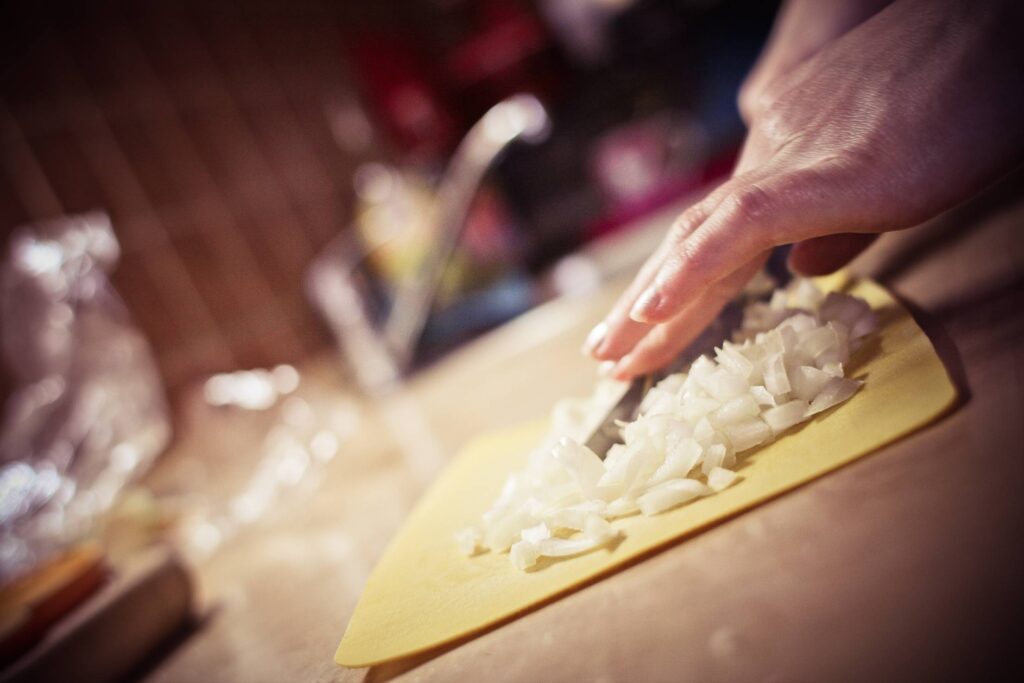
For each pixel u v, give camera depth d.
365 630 0.49
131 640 0.69
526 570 0.48
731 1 2.48
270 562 0.86
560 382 1.04
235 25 2.99
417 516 0.65
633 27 2.59
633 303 0.54
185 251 2.61
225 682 0.56
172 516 1.09
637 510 0.48
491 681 0.39
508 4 3.04
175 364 2.48
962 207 0.69
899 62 0.48
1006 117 0.45
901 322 0.52
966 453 0.37
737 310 0.58
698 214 0.50
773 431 0.47
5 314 1.52
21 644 0.65
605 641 0.38
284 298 2.91
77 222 2.11
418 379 1.71
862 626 0.32
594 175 2.45
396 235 1.88
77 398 1.47
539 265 2.14
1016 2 0.45
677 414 0.49
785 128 0.52
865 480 0.40
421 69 3.42
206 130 2.80
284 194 3.03
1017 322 0.45
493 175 1.94
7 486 1.22
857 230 0.46
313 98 3.27
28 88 2.26
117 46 2.55
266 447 1.29
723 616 0.36
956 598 0.31
